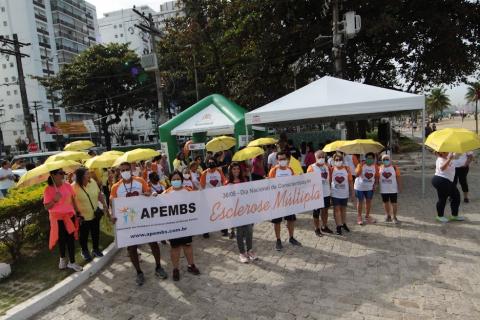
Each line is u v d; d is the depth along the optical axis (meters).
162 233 5.69
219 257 6.59
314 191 6.86
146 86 43.84
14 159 19.25
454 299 4.52
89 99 43.69
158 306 4.93
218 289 5.30
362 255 6.14
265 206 6.39
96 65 42.19
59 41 73.06
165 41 30.38
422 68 21.84
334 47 15.05
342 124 15.73
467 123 61.88
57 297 5.32
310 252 6.48
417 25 19.84
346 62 21.30
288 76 21.91
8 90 67.25
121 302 5.12
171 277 5.85
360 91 10.26
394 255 6.03
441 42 19.34
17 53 23.59
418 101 9.43
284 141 11.95
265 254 6.55
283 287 5.20
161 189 6.85
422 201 9.47
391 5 18.19
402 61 21.58
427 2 19.09
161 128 14.83
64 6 74.50
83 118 77.12
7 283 5.85
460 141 6.74
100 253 6.79
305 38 19.62
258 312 4.58
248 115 10.35
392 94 9.86
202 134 17.17
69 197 6.08
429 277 5.15
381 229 7.44
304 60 20.53
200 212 5.90
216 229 6.03
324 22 19.50
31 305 4.91
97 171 9.49
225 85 27.34
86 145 13.40
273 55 20.94
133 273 6.16
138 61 43.41
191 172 8.57
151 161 10.00
